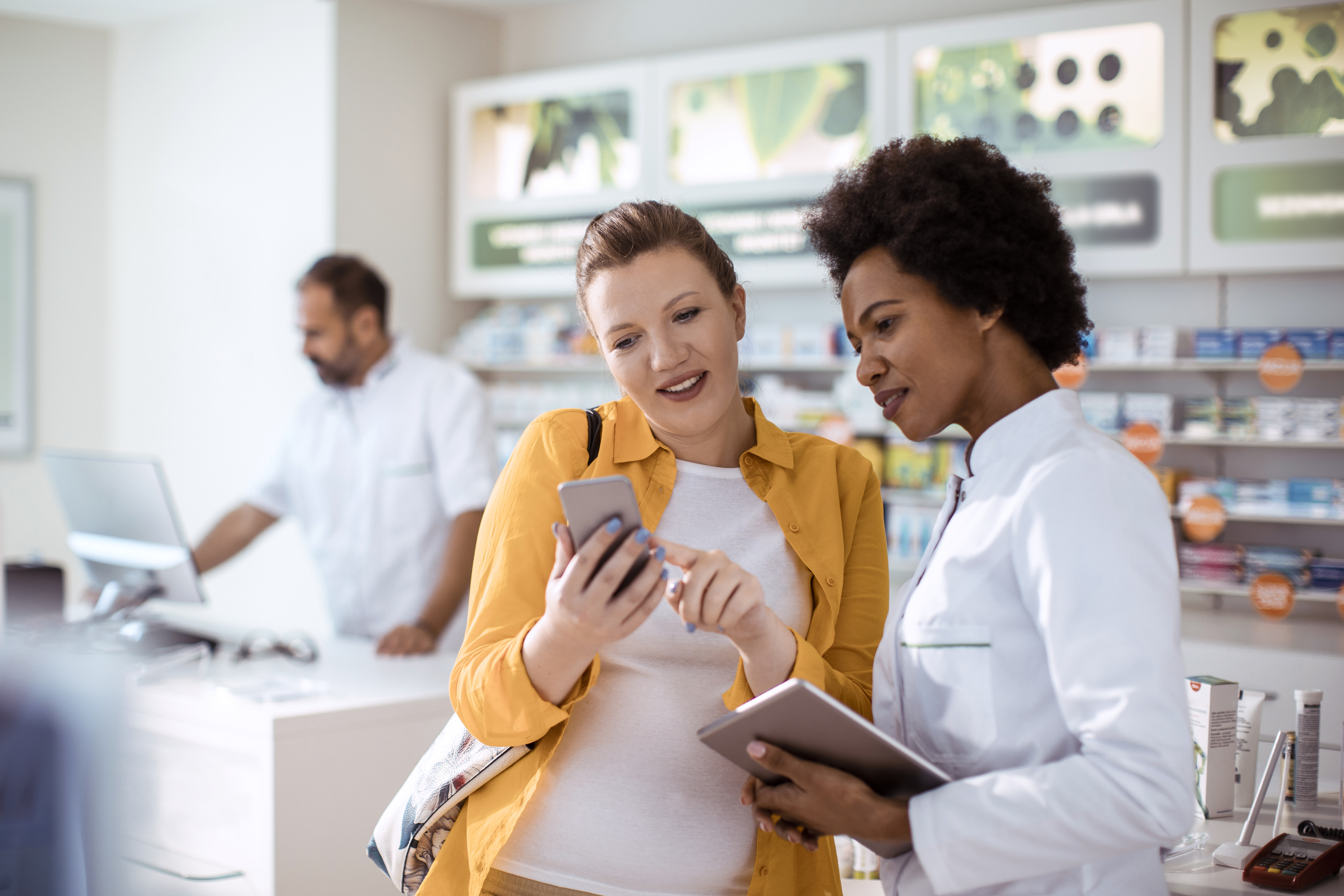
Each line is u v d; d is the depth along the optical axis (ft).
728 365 4.56
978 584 3.88
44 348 20.01
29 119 19.77
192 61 19.47
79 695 2.90
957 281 3.92
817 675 4.23
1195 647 12.07
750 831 4.63
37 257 19.92
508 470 4.79
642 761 4.53
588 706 4.61
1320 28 13.17
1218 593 13.94
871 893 6.11
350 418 11.92
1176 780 3.36
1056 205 4.19
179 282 19.72
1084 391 15.37
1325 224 13.16
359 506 11.87
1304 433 13.64
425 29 18.83
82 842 2.83
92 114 20.42
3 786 2.81
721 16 17.88
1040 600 3.64
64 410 20.25
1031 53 14.47
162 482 9.72
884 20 16.52
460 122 18.70
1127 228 14.05
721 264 4.65
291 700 8.19
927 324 4.01
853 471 5.11
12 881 2.79
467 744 4.81
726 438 4.88
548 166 18.01
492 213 18.44
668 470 4.74
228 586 19.21
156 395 20.10
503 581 4.50
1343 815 6.29
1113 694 3.43
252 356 18.84
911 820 3.67
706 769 4.55
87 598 11.12
